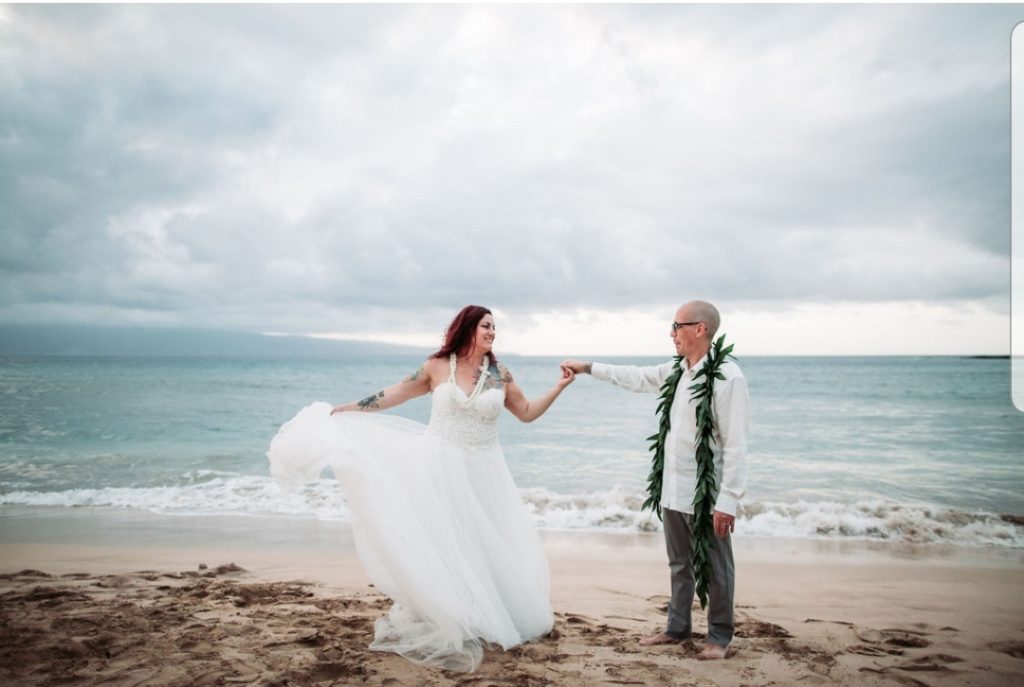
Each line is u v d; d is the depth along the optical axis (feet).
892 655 11.86
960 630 13.83
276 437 12.89
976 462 43.16
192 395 95.45
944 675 10.71
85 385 114.62
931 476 38.73
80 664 10.32
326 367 239.91
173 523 26.63
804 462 43.42
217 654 10.84
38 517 28.02
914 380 129.39
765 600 16.70
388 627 12.25
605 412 73.72
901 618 14.89
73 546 22.50
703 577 11.57
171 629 12.29
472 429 13.21
